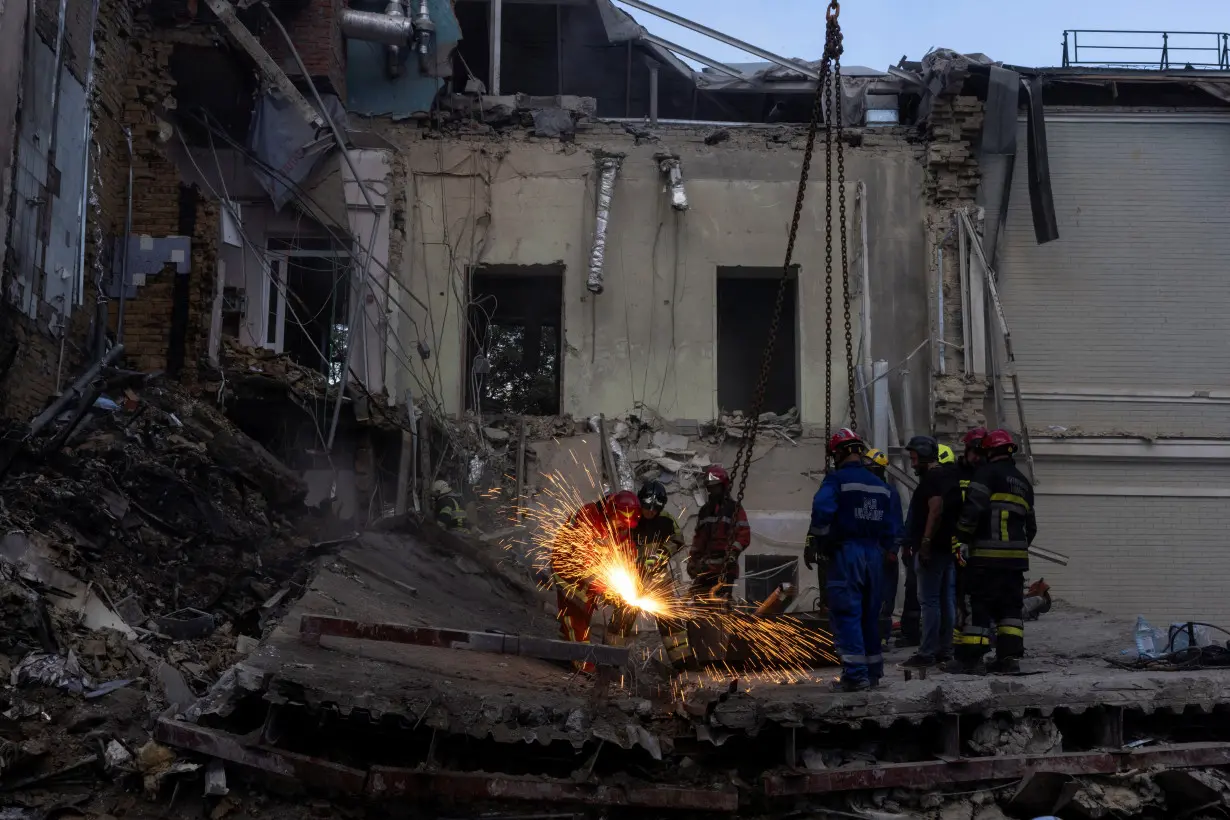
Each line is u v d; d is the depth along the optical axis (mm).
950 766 8531
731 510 11258
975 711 8719
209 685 8969
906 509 18828
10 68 12820
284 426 17312
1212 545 19734
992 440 10375
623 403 19578
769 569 19047
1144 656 10711
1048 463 19859
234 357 16375
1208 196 20547
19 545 9570
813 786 8352
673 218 20031
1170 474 19906
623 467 19031
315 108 19047
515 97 20250
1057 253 20344
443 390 19312
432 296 19562
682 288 19891
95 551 10820
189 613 10633
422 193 19812
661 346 19734
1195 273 20359
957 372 19578
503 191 19938
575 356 19656
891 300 19891
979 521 10141
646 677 9961
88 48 15391
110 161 16266
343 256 19234
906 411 19469
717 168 20234
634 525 10148
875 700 8625
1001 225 20125
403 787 7848
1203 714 9203
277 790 7801
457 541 14648
